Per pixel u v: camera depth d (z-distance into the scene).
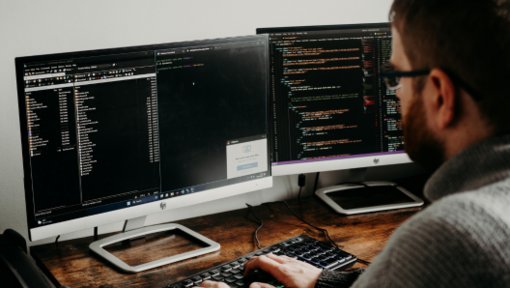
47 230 1.05
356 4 1.65
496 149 0.48
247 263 1.01
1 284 0.83
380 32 1.48
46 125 1.01
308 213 1.45
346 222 1.37
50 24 1.21
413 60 0.55
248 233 1.30
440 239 0.44
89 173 1.08
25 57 0.96
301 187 1.60
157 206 1.19
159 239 1.26
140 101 1.12
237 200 1.55
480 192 0.46
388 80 0.60
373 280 0.49
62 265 1.10
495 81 0.48
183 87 1.18
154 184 1.18
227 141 1.28
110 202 1.12
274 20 1.52
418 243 0.45
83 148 1.07
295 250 1.11
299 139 1.46
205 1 1.40
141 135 1.14
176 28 1.37
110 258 1.12
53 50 1.22
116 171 1.12
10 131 1.21
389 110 1.53
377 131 1.54
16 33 1.17
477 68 0.48
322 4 1.59
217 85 1.24
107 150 1.10
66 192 1.06
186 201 1.24
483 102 0.49
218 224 1.37
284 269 0.94
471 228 0.43
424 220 0.47
